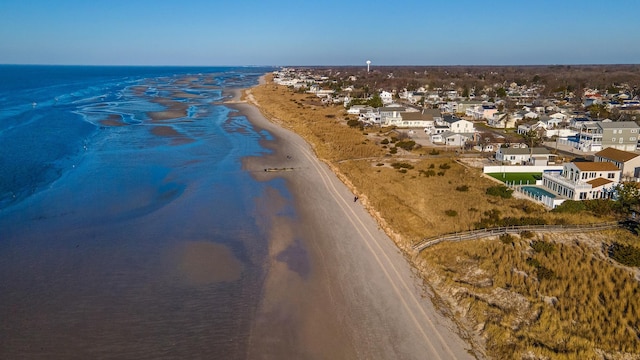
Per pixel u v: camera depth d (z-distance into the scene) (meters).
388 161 72.50
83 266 36.44
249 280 34.84
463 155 76.38
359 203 52.56
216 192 55.97
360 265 37.19
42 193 54.00
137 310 30.66
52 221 45.50
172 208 49.97
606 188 50.78
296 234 43.50
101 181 59.25
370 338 27.86
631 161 54.94
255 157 75.25
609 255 37.00
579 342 25.92
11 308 30.44
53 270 35.66
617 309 28.77
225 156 75.38
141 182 59.16
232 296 32.56
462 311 30.34
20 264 36.47
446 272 35.09
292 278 35.19
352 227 45.16
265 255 39.09
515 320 28.61
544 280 32.66
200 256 38.69
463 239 40.25
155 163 69.38
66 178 60.34
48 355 26.03
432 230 42.91
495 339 26.92
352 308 31.08
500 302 30.78
